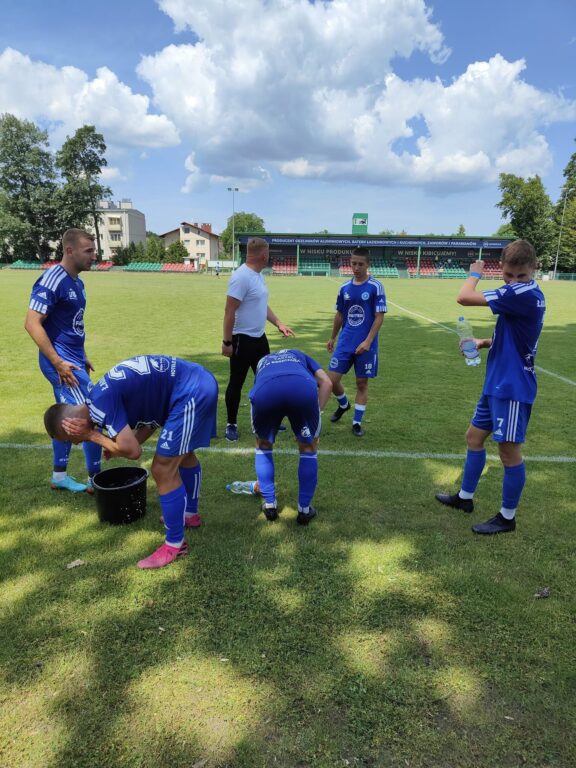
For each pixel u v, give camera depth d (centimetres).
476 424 324
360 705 188
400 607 243
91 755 168
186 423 269
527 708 188
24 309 1508
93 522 322
